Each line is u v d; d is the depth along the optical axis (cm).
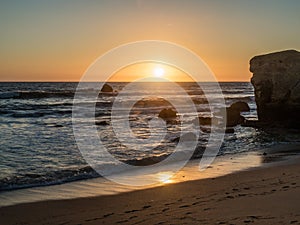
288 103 3077
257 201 857
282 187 1012
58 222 794
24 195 1034
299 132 2745
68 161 1562
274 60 3228
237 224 689
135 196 1009
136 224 746
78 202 955
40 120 3369
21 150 1814
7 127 2797
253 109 5106
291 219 703
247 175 1253
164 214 800
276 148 1983
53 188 1117
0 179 1219
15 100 5719
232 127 3106
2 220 816
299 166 1406
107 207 900
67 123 3159
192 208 834
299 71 3100
